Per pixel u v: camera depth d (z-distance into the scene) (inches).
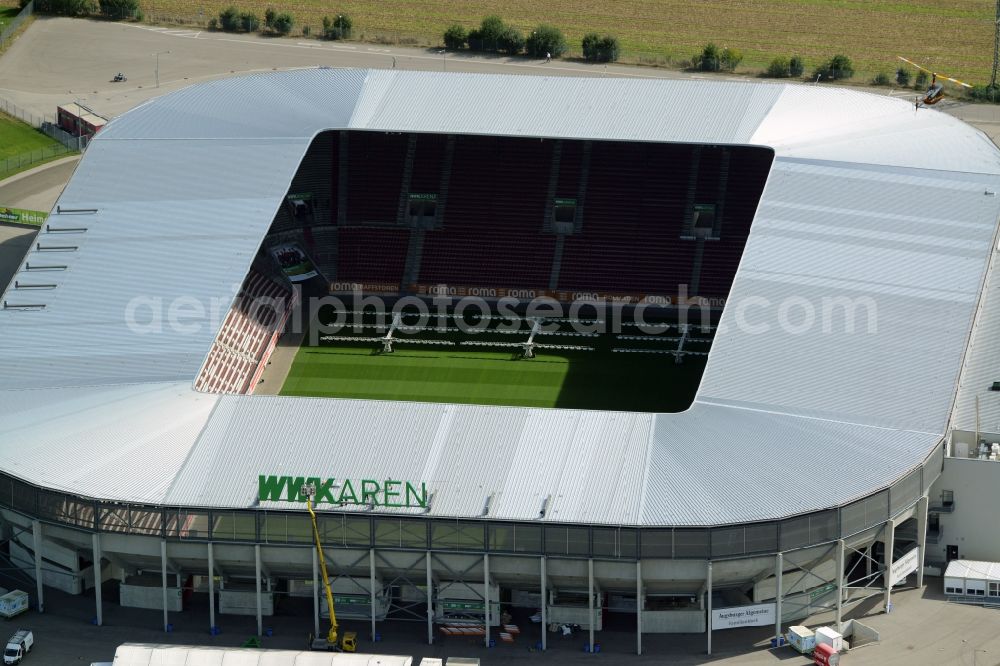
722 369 5713.6
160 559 5226.4
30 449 5403.5
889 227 6535.4
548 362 7086.6
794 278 6205.7
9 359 5959.6
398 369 7042.3
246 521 5098.4
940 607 5329.7
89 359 5925.2
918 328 5910.4
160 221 6737.2
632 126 7317.9
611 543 4972.9
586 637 5187.0
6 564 5605.3
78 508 5167.3
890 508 5162.4
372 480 5172.2
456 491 5137.8
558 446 5329.7
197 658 4859.7
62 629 5231.3
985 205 6692.9
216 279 6368.1
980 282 6171.3
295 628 5236.2
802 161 7012.8
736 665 5022.1
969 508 5467.5
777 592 5044.3
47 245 6619.1
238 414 5536.4
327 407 5556.1
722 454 5270.7
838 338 5856.3
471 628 5191.9
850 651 5093.5
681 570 5002.5
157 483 5211.6
